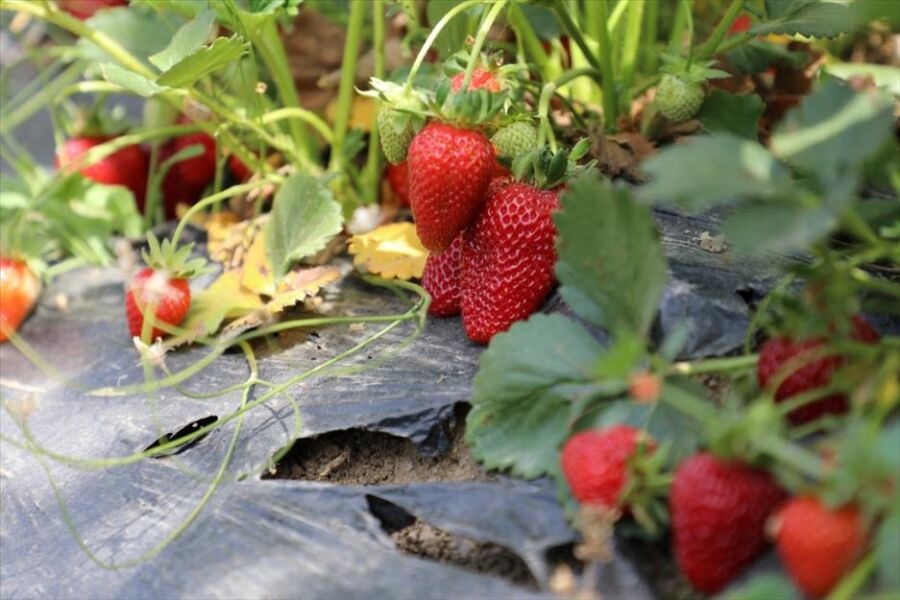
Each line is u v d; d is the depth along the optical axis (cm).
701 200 39
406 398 50
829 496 38
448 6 60
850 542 38
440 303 54
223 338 55
